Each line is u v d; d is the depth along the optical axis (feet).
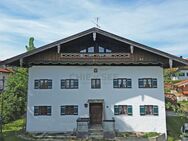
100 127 96.89
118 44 100.17
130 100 99.30
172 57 95.55
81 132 92.32
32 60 98.53
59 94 99.35
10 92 137.39
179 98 215.10
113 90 99.66
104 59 98.99
